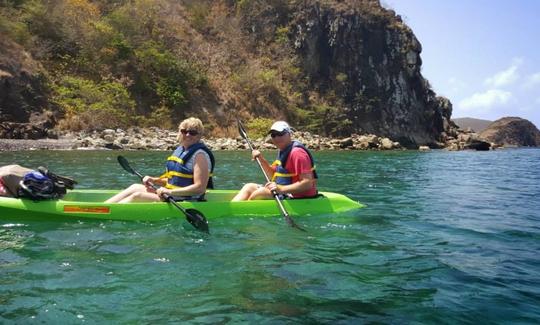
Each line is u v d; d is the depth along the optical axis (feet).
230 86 113.50
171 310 10.42
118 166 40.45
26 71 76.84
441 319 10.41
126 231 16.81
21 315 10.01
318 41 135.95
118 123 82.84
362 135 130.62
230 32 128.98
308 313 10.51
